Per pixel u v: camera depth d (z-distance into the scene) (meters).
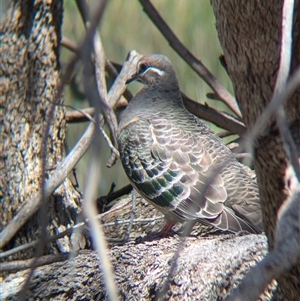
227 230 8.91
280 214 3.95
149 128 10.05
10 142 9.87
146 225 10.10
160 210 9.68
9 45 9.88
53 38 10.02
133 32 11.88
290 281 5.30
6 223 9.85
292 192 4.23
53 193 9.85
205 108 11.21
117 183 12.47
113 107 10.27
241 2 5.00
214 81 11.02
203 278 7.01
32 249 9.64
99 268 7.67
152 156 9.80
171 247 7.90
